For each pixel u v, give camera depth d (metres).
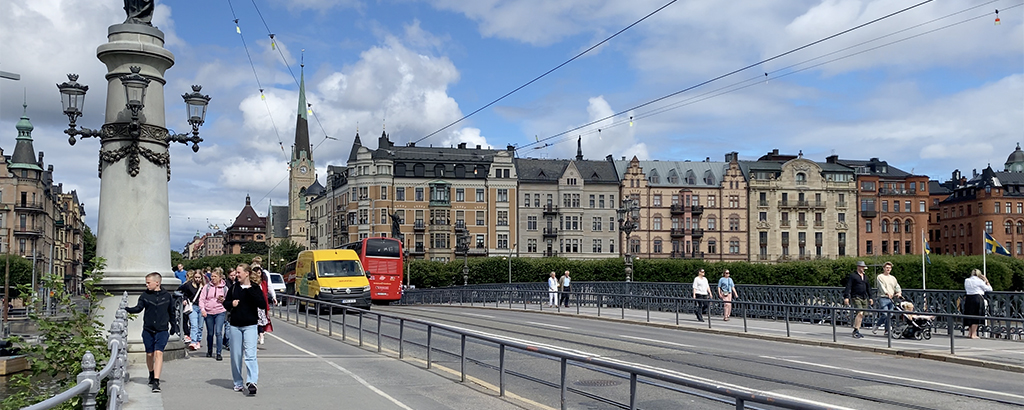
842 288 26.94
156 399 11.20
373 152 101.25
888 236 115.56
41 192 96.50
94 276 13.32
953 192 138.50
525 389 12.95
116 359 8.55
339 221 109.12
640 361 16.33
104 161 15.22
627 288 40.78
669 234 105.81
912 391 12.49
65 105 14.73
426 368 15.00
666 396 12.22
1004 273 87.56
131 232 15.14
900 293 22.02
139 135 15.12
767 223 108.69
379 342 17.80
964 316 17.02
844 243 112.12
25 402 9.86
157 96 15.58
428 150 108.12
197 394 11.69
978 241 130.00
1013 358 16.34
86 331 12.01
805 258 109.75
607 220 104.75
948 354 17.00
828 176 112.94
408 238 100.44
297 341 20.28
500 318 31.39
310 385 12.73
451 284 88.94
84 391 6.54
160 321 11.93
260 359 16.02
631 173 105.50
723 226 107.62
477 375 14.55
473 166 102.75
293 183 160.00
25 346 11.70
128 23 15.48
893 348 18.50
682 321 28.22
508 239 102.12
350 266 35.25
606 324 28.08
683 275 82.56
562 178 103.94
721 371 14.76
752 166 110.38
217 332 15.86
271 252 144.75
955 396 12.02
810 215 110.88
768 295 32.03
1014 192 129.12
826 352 18.56
